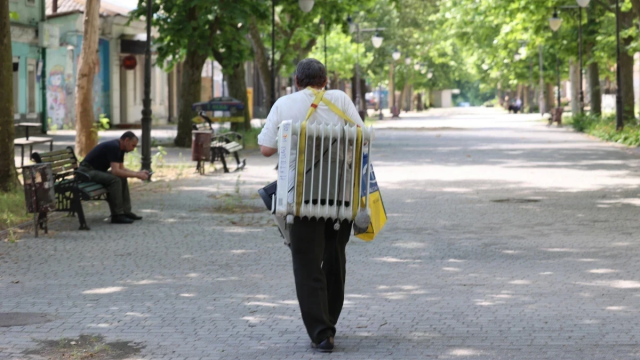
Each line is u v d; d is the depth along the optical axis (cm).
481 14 8900
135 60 10438
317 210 1256
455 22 10512
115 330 1416
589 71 9538
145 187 3762
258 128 7781
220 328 1427
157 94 11694
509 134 8731
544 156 5509
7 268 1970
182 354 1278
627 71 8125
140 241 2358
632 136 6581
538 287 1731
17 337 1375
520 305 1575
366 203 1272
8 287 1764
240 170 4625
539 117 14825
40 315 1520
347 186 1271
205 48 6084
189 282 1809
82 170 2681
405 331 1400
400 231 2517
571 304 1579
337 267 1342
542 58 14850
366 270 1930
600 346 1299
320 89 1332
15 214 2800
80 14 9300
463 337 1359
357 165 1270
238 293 1697
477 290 1708
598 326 1418
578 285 1747
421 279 1825
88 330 1416
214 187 3762
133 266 1994
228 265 2005
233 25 6206
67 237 2427
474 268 1945
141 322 1469
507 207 3044
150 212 2958
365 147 1271
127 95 10631
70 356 1270
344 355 1266
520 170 4519
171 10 6053
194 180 4066
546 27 8525
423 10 14812
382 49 14275
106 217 2820
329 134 1255
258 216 2861
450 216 2831
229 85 7388
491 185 3781
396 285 1764
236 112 6319
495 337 1358
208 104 6306
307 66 1327
